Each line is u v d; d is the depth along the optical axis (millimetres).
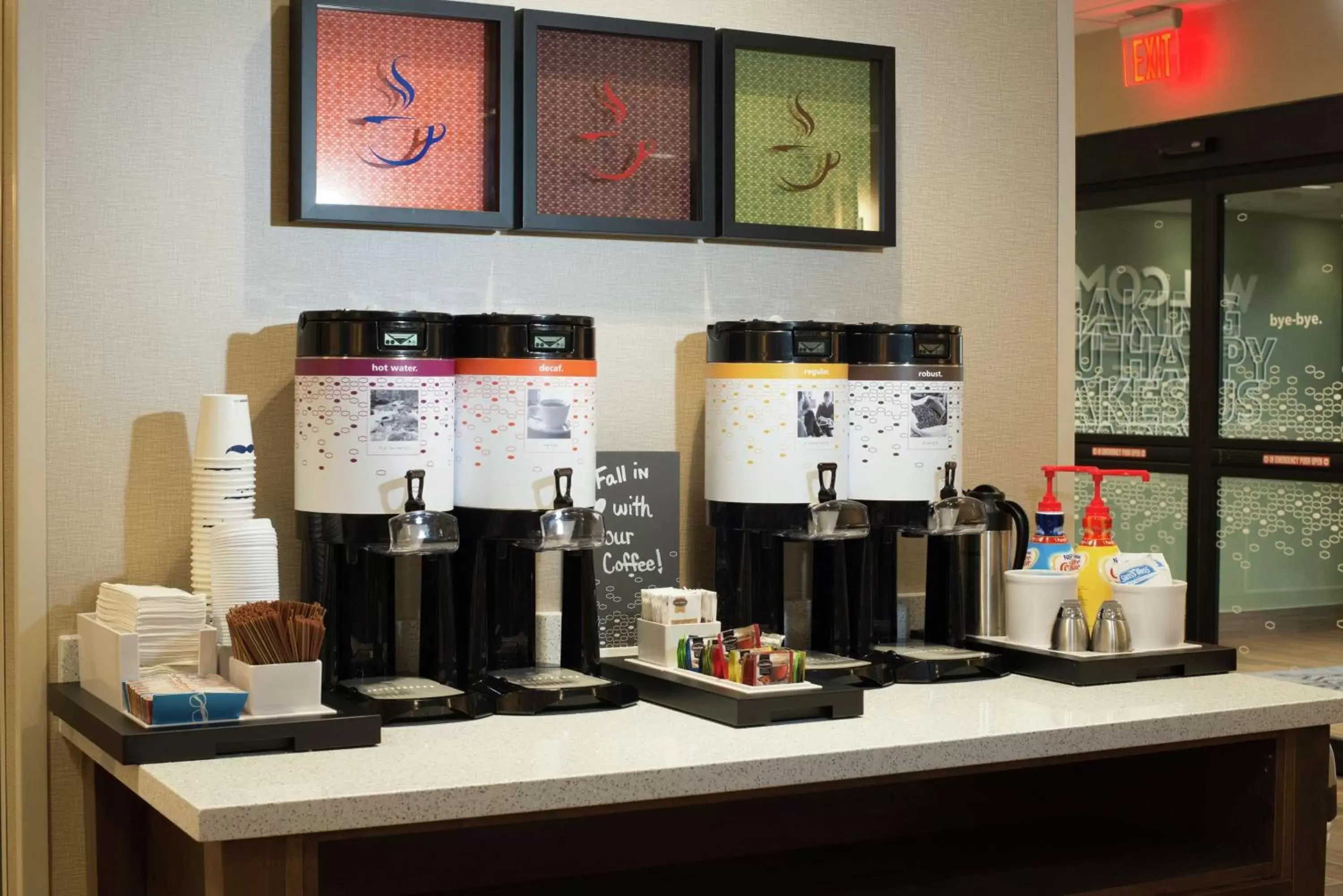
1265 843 2016
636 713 1840
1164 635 2164
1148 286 5738
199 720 1576
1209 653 2139
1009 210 2568
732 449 2119
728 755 1601
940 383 2193
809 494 2096
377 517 1832
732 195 2281
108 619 1810
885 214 2402
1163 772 2195
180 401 1974
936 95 2500
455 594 1939
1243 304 5379
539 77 2160
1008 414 2572
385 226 2072
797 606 2361
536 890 2016
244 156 2008
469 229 2125
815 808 2246
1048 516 2256
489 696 1834
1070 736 1774
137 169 1943
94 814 1886
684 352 2303
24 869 1885
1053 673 2080
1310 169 5086
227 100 1996
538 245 2193
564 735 1705
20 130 1864
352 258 2074
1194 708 1893
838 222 2383
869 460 2188
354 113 2041
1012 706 1897
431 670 1911
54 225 1896
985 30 2539
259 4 2014
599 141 2207
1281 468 5227
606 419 2248
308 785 1443
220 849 1388
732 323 2119
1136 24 5621
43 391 1889
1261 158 5215
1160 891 1957
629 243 2258
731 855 2193
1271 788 1996
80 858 1915
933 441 2188
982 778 2375
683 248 2297
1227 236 5426
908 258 2480
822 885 2023
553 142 2172
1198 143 5367
